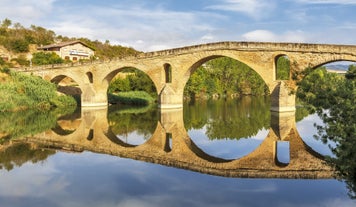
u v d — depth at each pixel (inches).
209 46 1747.0
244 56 1667.1
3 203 506.9
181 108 1941.4
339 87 488.1
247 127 1236.5
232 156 819.4
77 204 502.3
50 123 1375.5
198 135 1105.4
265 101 2662.4
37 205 499.2
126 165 729.6
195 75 2893.7
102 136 1101.7
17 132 1156.5
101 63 2105.1
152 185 589.0
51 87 2114.9
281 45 1565.0
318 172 659.4
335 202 498.6
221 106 2158.0
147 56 1953.7
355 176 538.6
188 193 547.2
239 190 558.6
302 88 554.3
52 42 4281.5
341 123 492.7
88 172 672.4
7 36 3934.5
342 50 1411.2
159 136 1099.3
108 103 2354.8
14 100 1804.9
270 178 624.1
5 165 723.4
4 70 1951.3
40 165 724.0
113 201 513.3
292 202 501.7
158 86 1952.5
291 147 898.1
